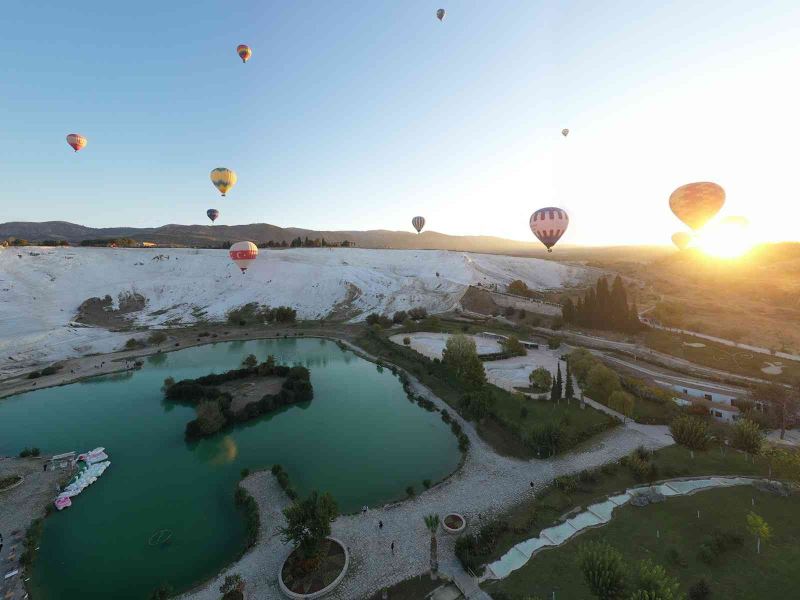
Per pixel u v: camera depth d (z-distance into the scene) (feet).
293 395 214.69
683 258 565.53
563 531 110.11
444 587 95.91
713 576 90.99
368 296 442.91
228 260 517.14
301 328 382.63
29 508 132.46
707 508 115.44
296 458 160.86
